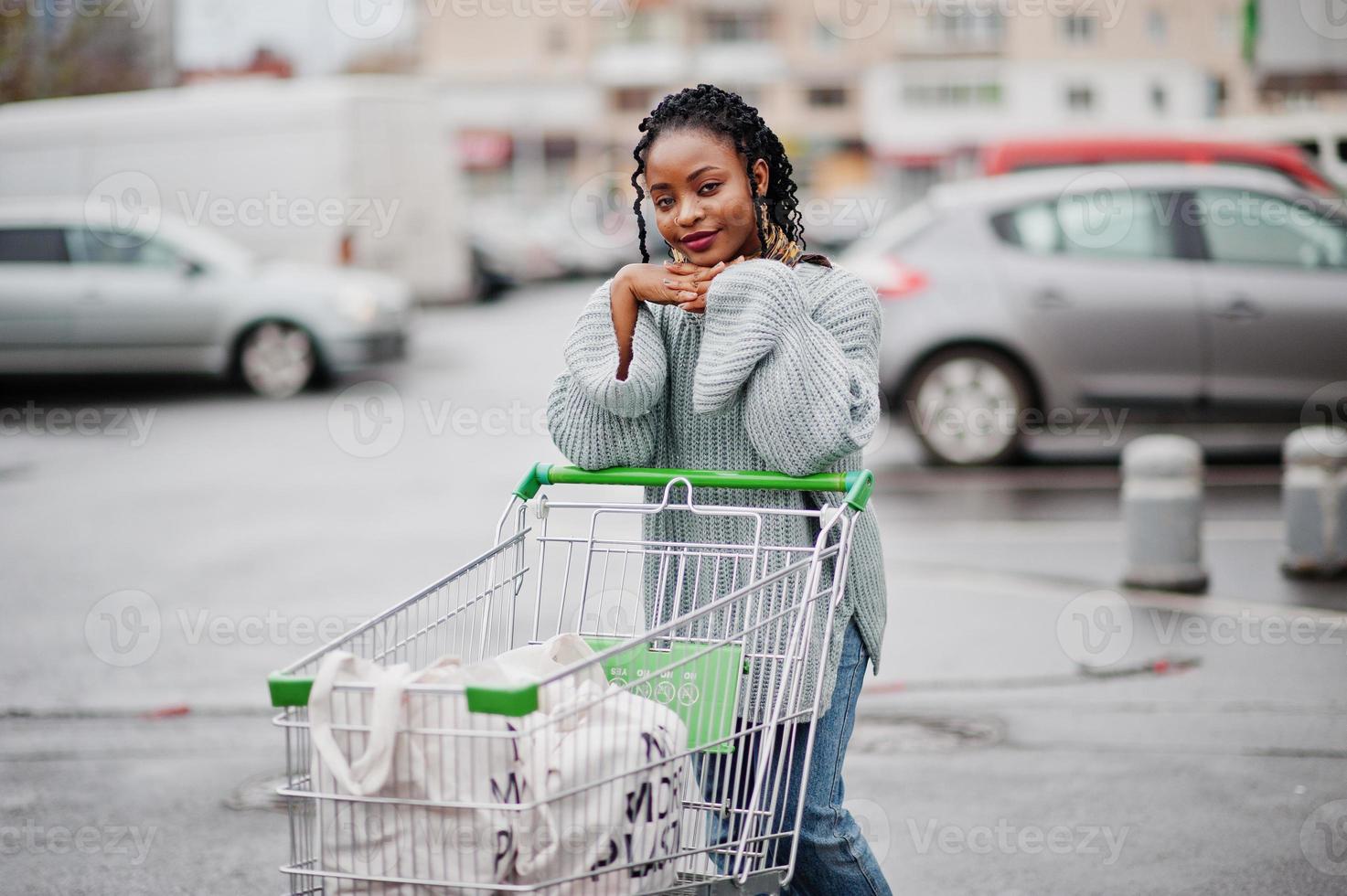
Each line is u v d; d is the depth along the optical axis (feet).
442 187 85.20
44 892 16.81
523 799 10.00
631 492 35.19
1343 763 19.80
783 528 11.87
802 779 11.37
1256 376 40.40
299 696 10.14
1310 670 23.79
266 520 37.83
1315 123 68.23
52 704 23.70
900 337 41.37
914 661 24.71
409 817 9.98
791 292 11.44
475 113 244.83
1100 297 40.60
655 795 10.55
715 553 11.97
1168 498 28.84
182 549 34.68
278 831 18.54
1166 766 19.84
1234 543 32.63
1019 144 61.67
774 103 247.70
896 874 16.81
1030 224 41.45
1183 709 22.13
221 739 22.00
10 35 80.84
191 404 60.90
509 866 10.02
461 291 88.94
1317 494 29.55
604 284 12.23
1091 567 30.81
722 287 11.44
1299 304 40.14
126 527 37.37
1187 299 40.40
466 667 10.34
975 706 22.47
